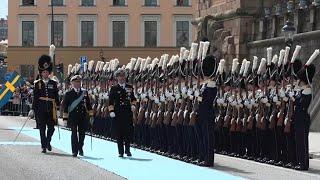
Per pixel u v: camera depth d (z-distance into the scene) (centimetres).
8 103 5500
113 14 8850
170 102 2147
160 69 2242
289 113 1922
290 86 1936
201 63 1919
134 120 2405
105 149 2391
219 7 4300
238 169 1848
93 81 2981
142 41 8862
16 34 8912
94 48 8850
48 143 2241
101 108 2903
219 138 2278
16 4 8888
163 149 2220
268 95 2041
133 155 2180
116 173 1711
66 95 2116
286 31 2891
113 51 8862
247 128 2144
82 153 2144
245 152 2184
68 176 1648
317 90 3269
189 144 1997
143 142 2395
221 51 4162
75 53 8856
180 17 8831
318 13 3406
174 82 2120
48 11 8881
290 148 1934
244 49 3978
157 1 8856
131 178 1622
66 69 8819
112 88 2088
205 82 1920
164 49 8850
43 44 8888
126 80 2367
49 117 2217
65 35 8856
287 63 1961
